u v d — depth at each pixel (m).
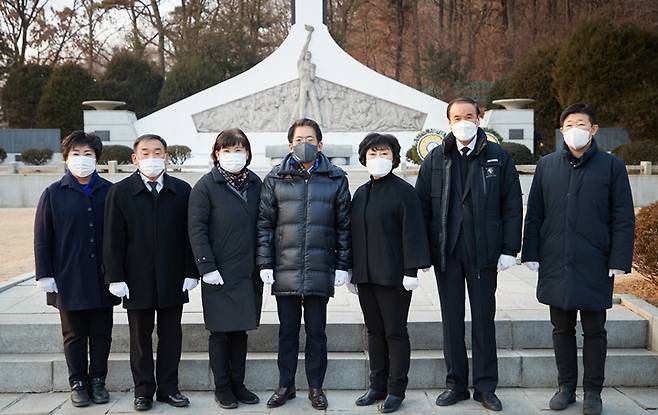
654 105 18.78
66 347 4.75
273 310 5.78
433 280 7.17
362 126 21.70
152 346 5.17
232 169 4.65
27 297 6.30
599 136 18.78
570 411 4.60
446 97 32.38
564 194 4.52
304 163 4.66
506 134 20.25
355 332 5.31
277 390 4.77
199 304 6.04
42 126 23.88
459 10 37.94
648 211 6.13
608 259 4.46
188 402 4.75
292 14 21.77
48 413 4.64
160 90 29.44
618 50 19.70
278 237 4.66
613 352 5.20
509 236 4.63
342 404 4.79
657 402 4.77
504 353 5.23
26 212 14.78
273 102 21.67
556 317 4.64
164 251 4.61
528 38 33.97
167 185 4.69
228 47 34.19
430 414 4.57
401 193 4.59
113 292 4.52
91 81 24.53
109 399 4.88
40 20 35.41
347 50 38.31
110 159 18.86
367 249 4.60
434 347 5.34
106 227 4.54
